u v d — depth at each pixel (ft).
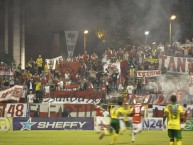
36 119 161.58
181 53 215.92
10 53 292.81
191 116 168.25
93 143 116.26
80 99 181.47
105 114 144.77
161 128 161.58
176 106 89.66
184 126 159.12
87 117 162.09
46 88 186.50
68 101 181.57
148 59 210.18
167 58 190.08
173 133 90.48
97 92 181.78
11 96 181.06
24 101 188.34
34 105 175.73
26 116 173.37
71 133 147.33
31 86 196.85
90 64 215.92
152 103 175.52
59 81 195.00
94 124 161.58
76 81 202.28
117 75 197.06
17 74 212.64
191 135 142.10
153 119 161.58
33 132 151.64
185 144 114.21
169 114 90.27
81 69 206.49
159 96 176.55
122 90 191.01
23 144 114.21
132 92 184.34
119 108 103.76
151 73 188.03
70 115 176.65
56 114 176.65
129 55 213.87
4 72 211.20
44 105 176.14
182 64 188.55
